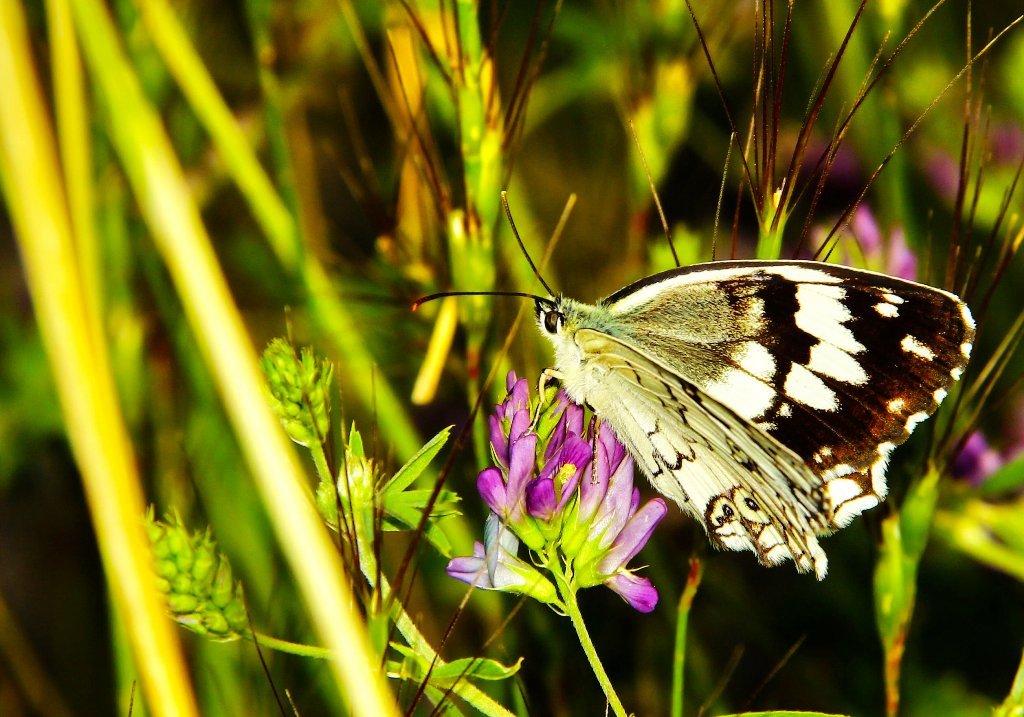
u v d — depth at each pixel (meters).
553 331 0.36
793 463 0.35
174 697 0.33
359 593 0.34
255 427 0.33
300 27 0.40
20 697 0.40
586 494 0.35
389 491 0.35
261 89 0.40
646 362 0.36
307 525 0.33
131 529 0.33
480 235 0.37
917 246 0.40
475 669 0.34
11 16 0.33
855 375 0.36
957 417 0.36
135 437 0.38
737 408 0.36
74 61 0.33
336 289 0.39
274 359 0.34
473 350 0.37
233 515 0.39
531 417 0.35
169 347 0.39
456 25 0.37
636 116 0.39
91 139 0.38
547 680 0.38
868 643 0.40
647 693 0.39
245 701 0.38
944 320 0.36
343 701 0.38
